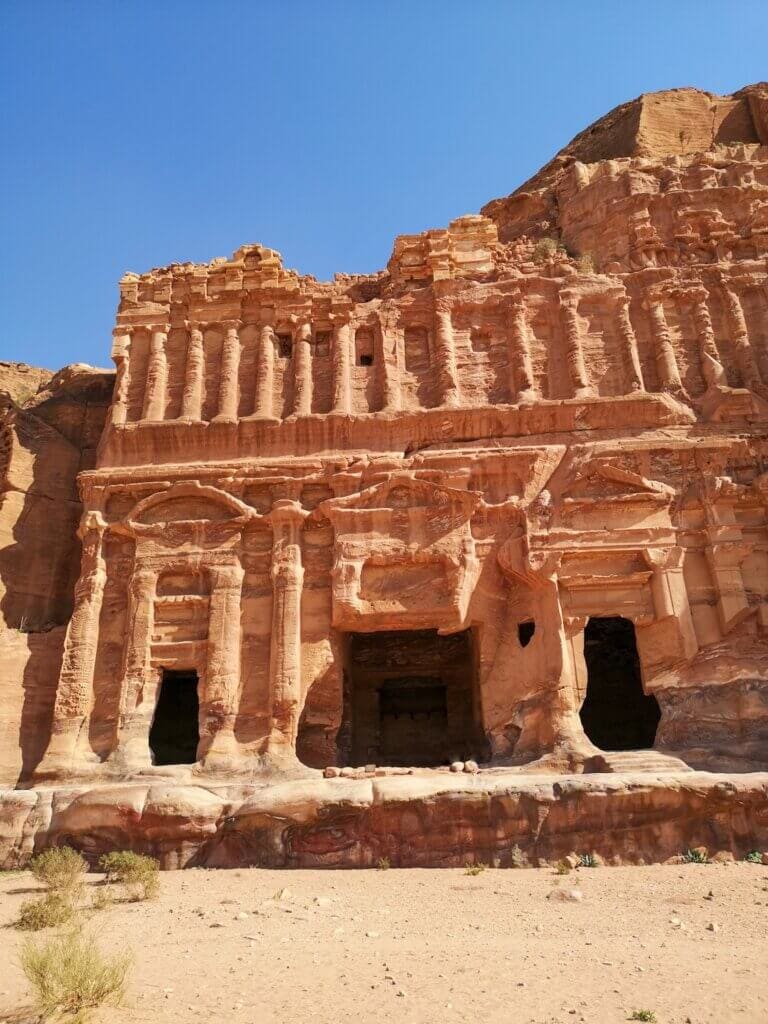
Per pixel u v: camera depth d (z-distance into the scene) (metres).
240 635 21.53
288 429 23.91
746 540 21.55
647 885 13.32
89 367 31.53
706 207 26.91
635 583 21.06
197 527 22.59
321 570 22.22
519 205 31.41
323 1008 7.05
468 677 26.62
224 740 20.12
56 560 25.67
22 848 17.73
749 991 7.39
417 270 26.53
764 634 20.47
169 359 25.70
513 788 16.53
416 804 16.47
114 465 23.97
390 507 22.38
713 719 19.52
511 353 24.78
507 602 21.72
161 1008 7.08
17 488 25.73
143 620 21.64
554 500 22.05
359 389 24.92
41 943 9.61
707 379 24.00
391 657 27.14
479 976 8.00
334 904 12.38
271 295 26.28
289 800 16.89
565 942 9.48
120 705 20.72
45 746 21.67
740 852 15.86
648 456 22.52
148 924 10.98
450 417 23.64
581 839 16.03
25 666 22.14
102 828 17.47
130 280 26.75
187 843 17.20
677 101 35.53
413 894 13.20
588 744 19.16
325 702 21.03
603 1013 6.87
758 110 34.44
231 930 10.48
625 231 27.06
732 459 22.61
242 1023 6.69
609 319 25.09
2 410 27.31
